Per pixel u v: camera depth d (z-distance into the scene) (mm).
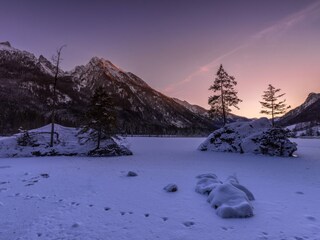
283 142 25781
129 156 24188
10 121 112750
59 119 148000
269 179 12328
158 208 7645
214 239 5488
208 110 38125
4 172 14250
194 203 8156
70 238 5555
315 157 24047
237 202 7359
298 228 6043
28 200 8523
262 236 5609
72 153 25312
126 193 9453
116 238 5547
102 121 26156
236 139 29438
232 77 37156
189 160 20625
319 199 8578
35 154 24594
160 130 160500
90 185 10820
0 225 6305
